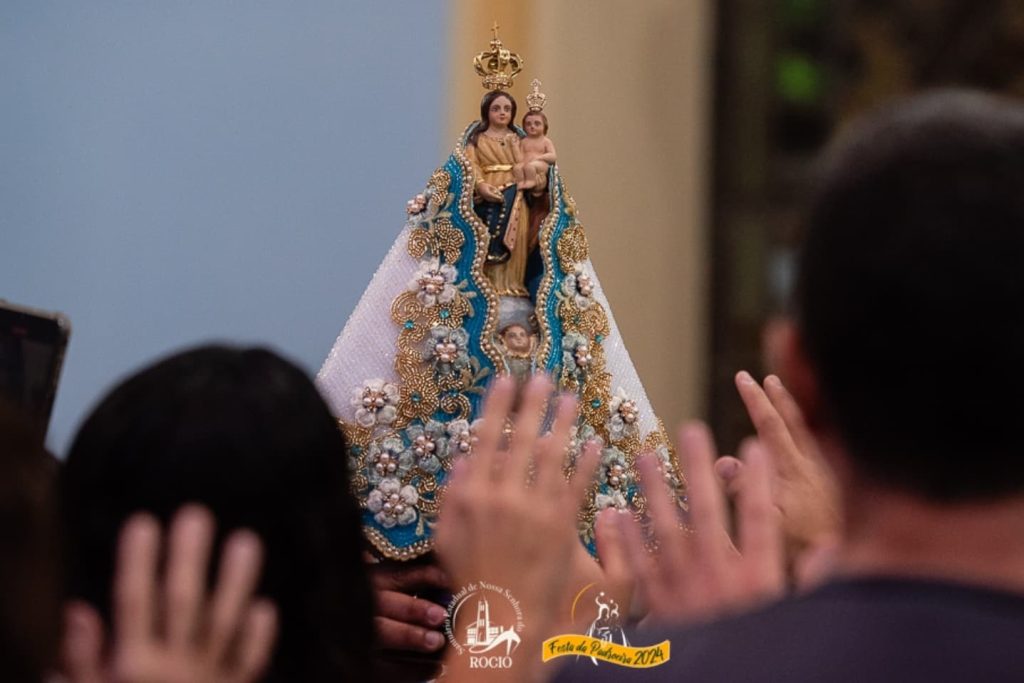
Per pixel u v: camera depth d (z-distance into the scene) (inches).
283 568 144.2
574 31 533.3
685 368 587.8
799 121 604.1
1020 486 108.0
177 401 143.3
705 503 128.1
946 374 106.4
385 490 236.4
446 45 502.9
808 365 114.7
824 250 111.1
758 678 108.3
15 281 508.7
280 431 143.5
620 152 559.5
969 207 106.9
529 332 247.4
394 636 230.1
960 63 592.4
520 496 152.9
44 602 114.7
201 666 117.0
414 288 243.9
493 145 253.4
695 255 590.9
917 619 105.7
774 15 602.5
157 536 123.8
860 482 112.3
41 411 166.4
